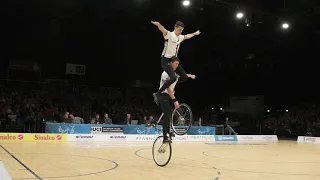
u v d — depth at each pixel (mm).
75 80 21234
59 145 11094
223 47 23484
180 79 6148
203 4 16828
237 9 16562
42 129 15094
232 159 8625
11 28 19094
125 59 22281
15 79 19469
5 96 18188
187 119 6180
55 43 20250
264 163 7957
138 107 22266
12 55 19344
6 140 12289
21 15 18922
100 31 21125
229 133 19281
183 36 6059
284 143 17094
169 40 5848
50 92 20141
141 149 10477
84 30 20688
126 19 20406
